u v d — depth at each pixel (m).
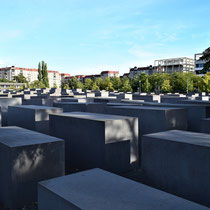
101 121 7.51
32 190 5.68
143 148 6.56
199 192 5.42
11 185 5.41
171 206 3.14
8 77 160.12
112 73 140.12
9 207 5.55
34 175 5.68
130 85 75.31
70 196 3.40
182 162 5.70
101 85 83.62
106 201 3.26
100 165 7.67
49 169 5.90
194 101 15.27
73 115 9.08
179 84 66.50
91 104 13.93
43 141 5.91
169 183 5.99
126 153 8.12
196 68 87.50
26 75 166.75
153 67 115.94
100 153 7.63
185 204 3.20
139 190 3.60
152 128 9.41
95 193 3.49
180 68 109.69
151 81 73.19
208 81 55.19
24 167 5.53
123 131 7.96
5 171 5.60
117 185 3.77
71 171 8.44
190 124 12.03
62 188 3.66
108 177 4.07
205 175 5.29
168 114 9.06
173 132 6.95
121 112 10.66
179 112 9.52
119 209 3.05
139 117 9.87
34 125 11.03
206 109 11.61
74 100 18.47
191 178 5.54
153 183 6.38
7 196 5.60
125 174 8.00
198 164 5.40
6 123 15.36
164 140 6.03
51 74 170.38
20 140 6.00
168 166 5.99
